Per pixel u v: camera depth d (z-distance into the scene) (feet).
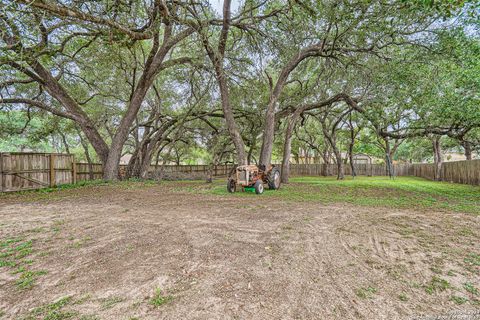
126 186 37.60
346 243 11.94
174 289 7.63
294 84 57.98
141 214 18.17
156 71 41.93
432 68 29.12
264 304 6.86
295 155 105.60
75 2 18.25
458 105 26.00
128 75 50.60
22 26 20.24
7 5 15.11
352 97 43.47
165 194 29.63
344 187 39.01
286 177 46.70
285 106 51.57
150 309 6.63
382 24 25.04
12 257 10.13
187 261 9.68
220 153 63.52
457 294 7.47
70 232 13.52
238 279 8.26
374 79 31.94
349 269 9.12
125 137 45.03
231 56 41.39
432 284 8.06
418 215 18.19
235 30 41.16
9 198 26.22
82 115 42.98
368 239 12.58
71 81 45.34
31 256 10.23
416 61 28.60
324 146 92.79
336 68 39.32
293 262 9.68
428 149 77.61
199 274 8.61
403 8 22.11
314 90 47.65
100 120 60.85
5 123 51.96
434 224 15.58
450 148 69.87
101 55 37.04
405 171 83.35
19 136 59.57
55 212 18.92
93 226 14.76
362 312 6.56
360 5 23.70
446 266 9.41
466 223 15.88
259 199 25.79
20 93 45.68
